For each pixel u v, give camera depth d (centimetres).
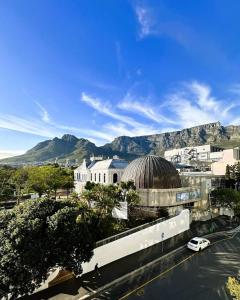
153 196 4262
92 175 6397
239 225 4800
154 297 2155
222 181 6888
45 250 1975
